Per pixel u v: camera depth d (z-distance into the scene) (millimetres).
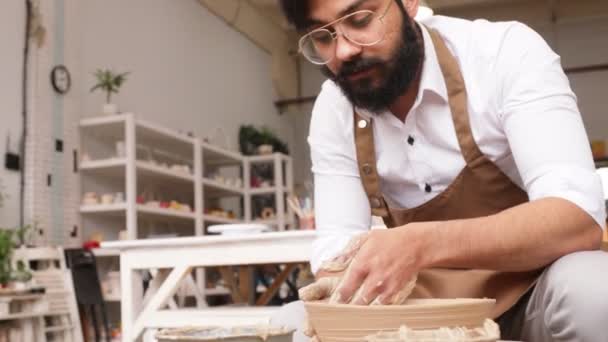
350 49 1121
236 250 2543
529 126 1054
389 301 863
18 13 4645
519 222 938
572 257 946
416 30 1212
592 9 8812
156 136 5566
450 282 1122
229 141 7648
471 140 1198
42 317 3984
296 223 7590
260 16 8555
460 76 1197
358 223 1371
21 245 4113
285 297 4363
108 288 4852
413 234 916
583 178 980
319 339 816
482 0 8812
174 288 2588
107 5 5645
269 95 8953
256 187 7316
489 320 735
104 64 5543
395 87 1168
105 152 5387
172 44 6656
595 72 8781
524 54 1117
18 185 4531
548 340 1030
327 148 1401
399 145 1284
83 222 5066
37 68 4715
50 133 4781
